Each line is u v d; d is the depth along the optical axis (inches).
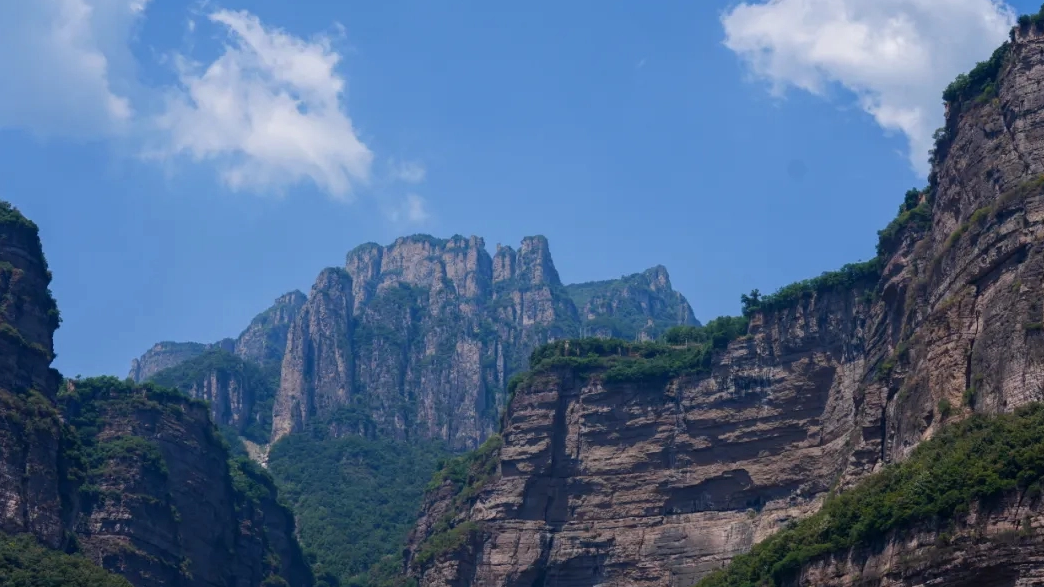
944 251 6432.1
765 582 6013.8
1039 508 4776.1
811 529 6013.8
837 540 5580.7
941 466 5275.6
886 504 5349.4
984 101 6589.6
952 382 5925.2
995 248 5954.7
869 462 6737.2
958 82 6835.6
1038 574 4699.8
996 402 5629.9
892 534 5260.8
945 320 6053.2
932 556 4985.2
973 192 6471.5
